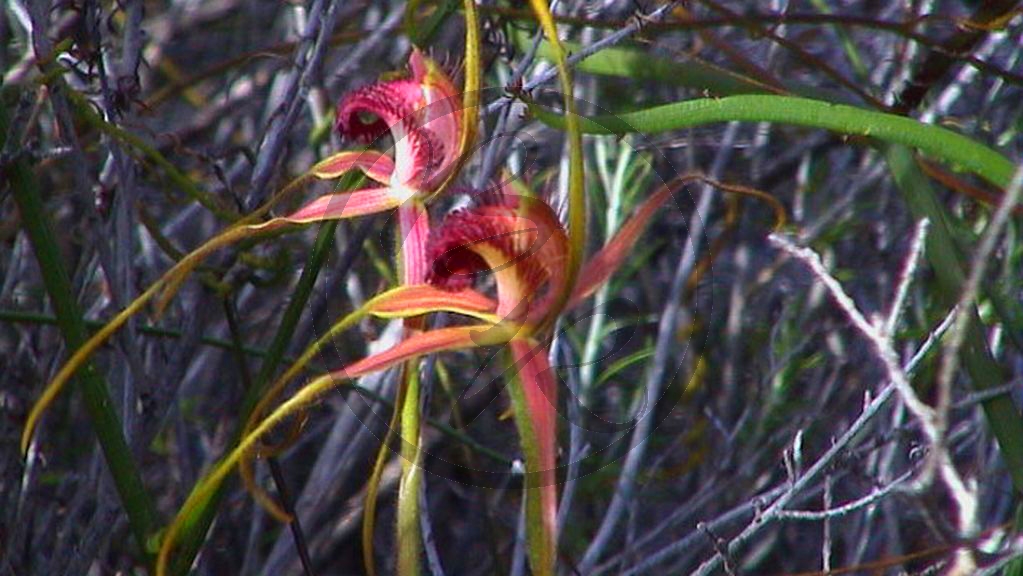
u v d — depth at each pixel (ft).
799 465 1.40
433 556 1.35
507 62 1.50
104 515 1.42
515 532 1.67
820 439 1.73
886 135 1.31
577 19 1.49
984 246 1.18
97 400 1.31
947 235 1.37
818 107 1.31
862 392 1.69
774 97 1.31
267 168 1.43
